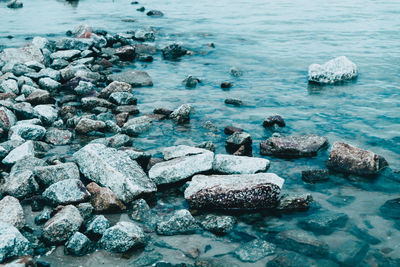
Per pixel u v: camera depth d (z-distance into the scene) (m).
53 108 5.97
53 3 19.78
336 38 10.40
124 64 8.41
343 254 4.02
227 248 4.08
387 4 16.62
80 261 3.97
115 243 4.04
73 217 4.18
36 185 4.58
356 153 4.87
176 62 8.65
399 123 5.67
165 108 6.01
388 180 4.72
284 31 11.55
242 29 12.07
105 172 4.61
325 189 4.64
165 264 3.96
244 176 4.57
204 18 14.47
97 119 5.84
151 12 15.53
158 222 4.29
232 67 7.96
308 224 4.27
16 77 6.79
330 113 5.99
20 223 4.20
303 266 3.94
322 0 18.91
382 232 4.18
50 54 8.49
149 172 4.70
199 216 4.38
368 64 7.87
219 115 6.00
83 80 6.94
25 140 5.27
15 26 12.99
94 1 20.73
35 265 3.89
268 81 7.17
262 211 4.42
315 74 7.03
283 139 5.24
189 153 4.96
